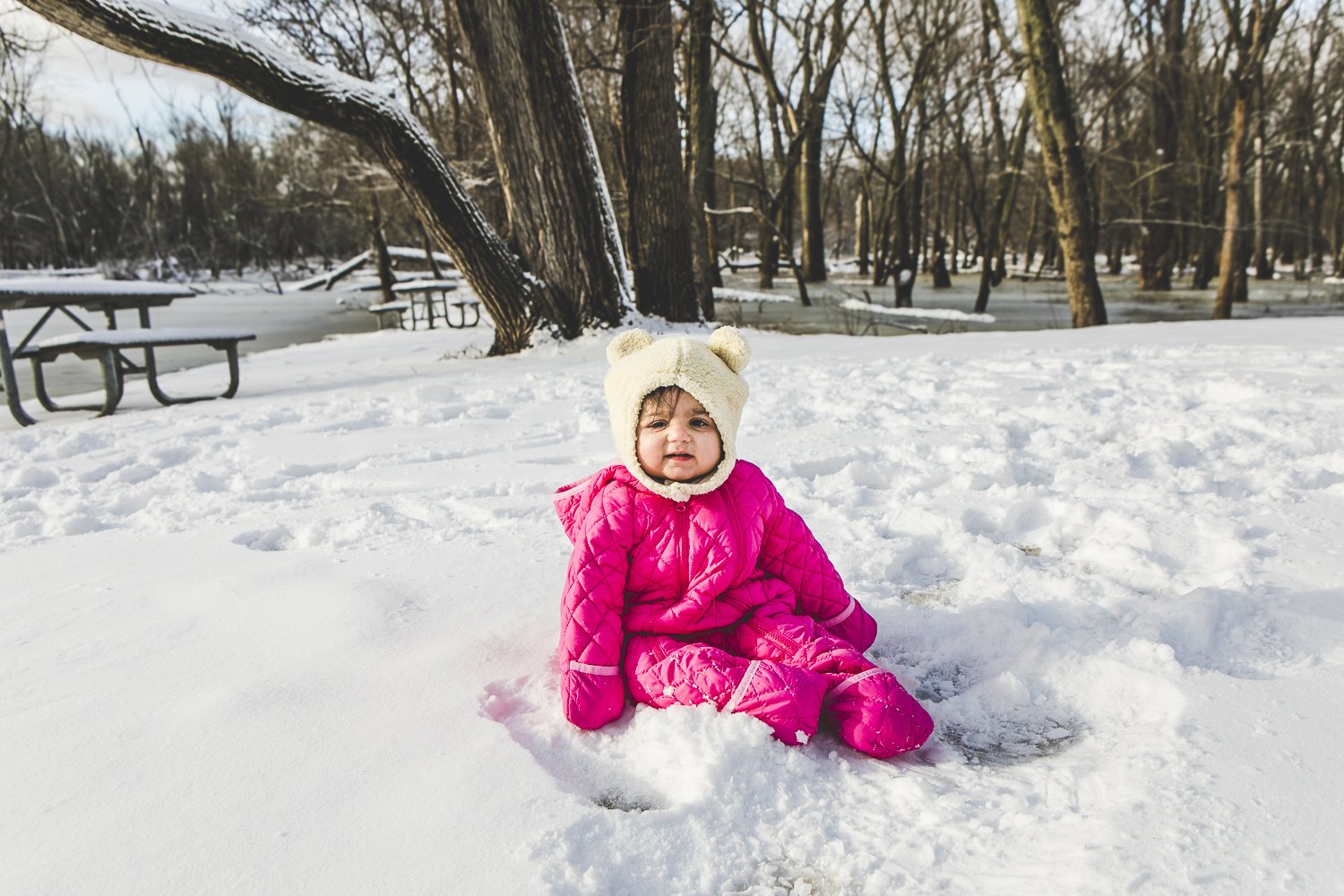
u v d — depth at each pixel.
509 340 10.40
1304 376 5.34
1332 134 29.08
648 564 2.11
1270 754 1.63
